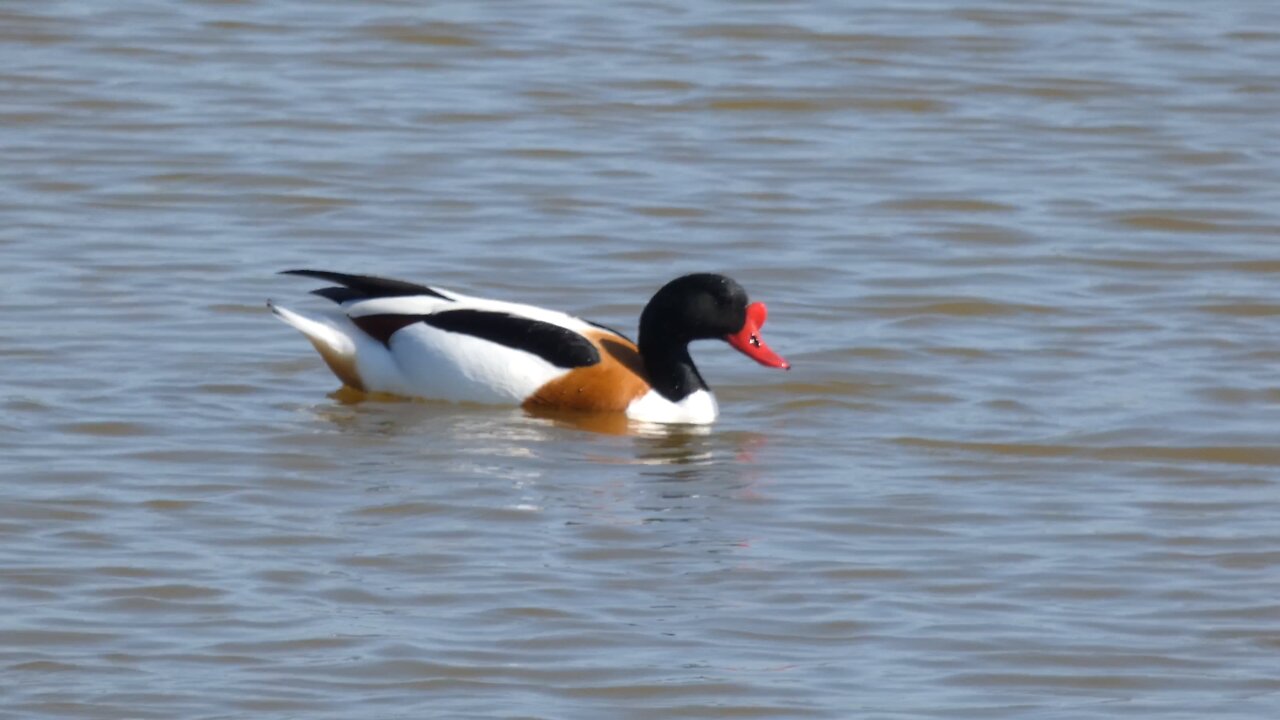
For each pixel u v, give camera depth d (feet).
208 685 35.50
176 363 55.06
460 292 62.54
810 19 94.38
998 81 86.74
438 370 53.01
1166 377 55.77
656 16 94.79
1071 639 38.52
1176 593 40.96
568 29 92.53
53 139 76.28
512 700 35.27
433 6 94.84
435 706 34.94
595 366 52.44
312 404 52.60
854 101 84.12
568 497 46.01
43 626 37.76
